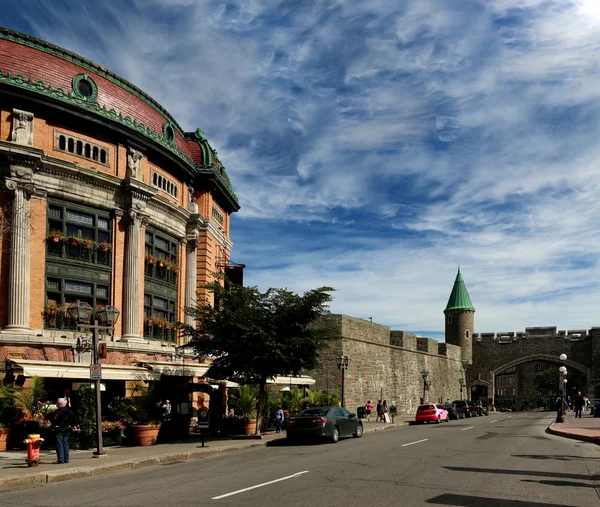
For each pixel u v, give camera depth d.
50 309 24.42
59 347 24.17
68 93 25.55
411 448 19.38
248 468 14.80
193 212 33.56
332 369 45.59
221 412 32.12
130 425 21.53
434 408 42.53
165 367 27.30
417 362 63.88
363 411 43.25
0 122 24.05
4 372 22.53
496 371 89.31
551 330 87.06
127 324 27.39
